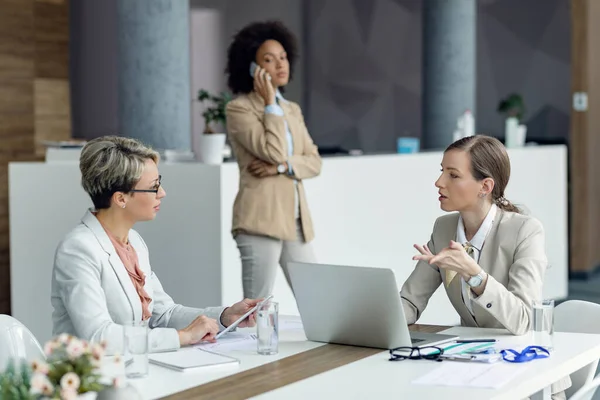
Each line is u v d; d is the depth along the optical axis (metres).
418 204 7.38
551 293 8.95
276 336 3.08
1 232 8.34
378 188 6.96
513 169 8.22
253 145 5.18
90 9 9.78
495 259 3.49
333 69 12.27
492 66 11.05
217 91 11.04
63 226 6.04
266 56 5.33
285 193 5.23
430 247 3.73
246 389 2.62
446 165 3.48
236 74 5.41
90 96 9.85
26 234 6.13
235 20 11.27
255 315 3.40
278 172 5.21
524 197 8.42
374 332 3.10
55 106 9.03
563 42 10.62
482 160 3.44
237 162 5.42
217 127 10.87
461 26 9.85
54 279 3.25
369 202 6.87
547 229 8.85
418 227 7.38
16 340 3.18
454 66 9.85
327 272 3.14
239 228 5.21
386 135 12.13
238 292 5.71
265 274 5.22
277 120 5.20
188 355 3.00
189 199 5.62
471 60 9.95
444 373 2.76
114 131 10.08
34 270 6.13
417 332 3.33
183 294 5.68
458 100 9.88
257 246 5.21
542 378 2.75
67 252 3.21
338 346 3.17
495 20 10.99
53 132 9.01
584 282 10.50
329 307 3.17
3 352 3.16
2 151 8.44
